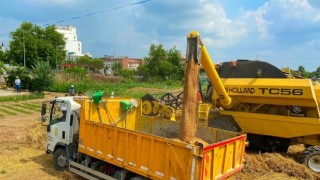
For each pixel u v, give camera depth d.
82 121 8.26
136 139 6.82
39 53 59.25
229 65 11.13
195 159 5.66
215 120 11.09
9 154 10.66
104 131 7.59
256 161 9.41
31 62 58.00
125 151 7.07
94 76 58.84
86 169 8.07
